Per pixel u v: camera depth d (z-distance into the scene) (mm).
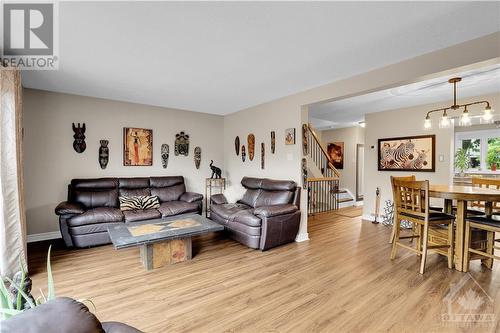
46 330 739
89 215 3385
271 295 2195
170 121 5055
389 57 2619
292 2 1730
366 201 5293
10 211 2346
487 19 1943
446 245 2764
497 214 3010
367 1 1728
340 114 5551
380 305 2033
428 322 1814
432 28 2076
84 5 1742
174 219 3514
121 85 3578
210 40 2268
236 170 5402
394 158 4902
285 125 4148
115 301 2102
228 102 4570
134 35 2172
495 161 5500
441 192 2807
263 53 2533
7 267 2312
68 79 3314
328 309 1981
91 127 4207
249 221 3379
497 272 2645
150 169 4816
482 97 3895
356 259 3021
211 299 2133
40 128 3773
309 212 5898
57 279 2494
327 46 2389
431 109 4434
